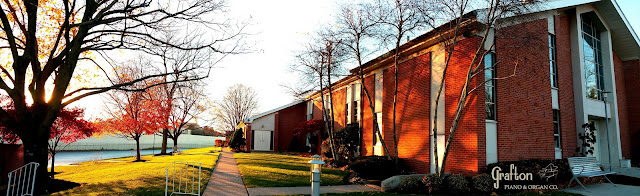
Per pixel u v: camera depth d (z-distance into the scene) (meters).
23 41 10.01
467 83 10.76
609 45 17.02
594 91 16.14
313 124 25.59
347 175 13.66
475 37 11.95
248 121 30.67
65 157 31.11
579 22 15.20
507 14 11.38
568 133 14.24
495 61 12.38
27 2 8.52
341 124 23.16
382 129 16.88
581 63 14.91
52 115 9.51
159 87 22.28
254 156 23.55
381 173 13.41
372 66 17.92
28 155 9.24
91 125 17.36
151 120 21.50
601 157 16.58
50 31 10.98
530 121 12.77
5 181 11.16
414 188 10.84
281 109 32.25
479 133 11.48
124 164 19.12
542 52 13.51
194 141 63.59
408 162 14.48
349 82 22.09
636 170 14.92
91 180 11.84
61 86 9.68
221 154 25.97
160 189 9.64
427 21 11.70
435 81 13.43
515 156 12.16
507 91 12.31
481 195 10.21
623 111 18.66
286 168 15.45
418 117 14.16
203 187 10.34
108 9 10.00
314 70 18.27
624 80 19.38
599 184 12.44
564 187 11.90
